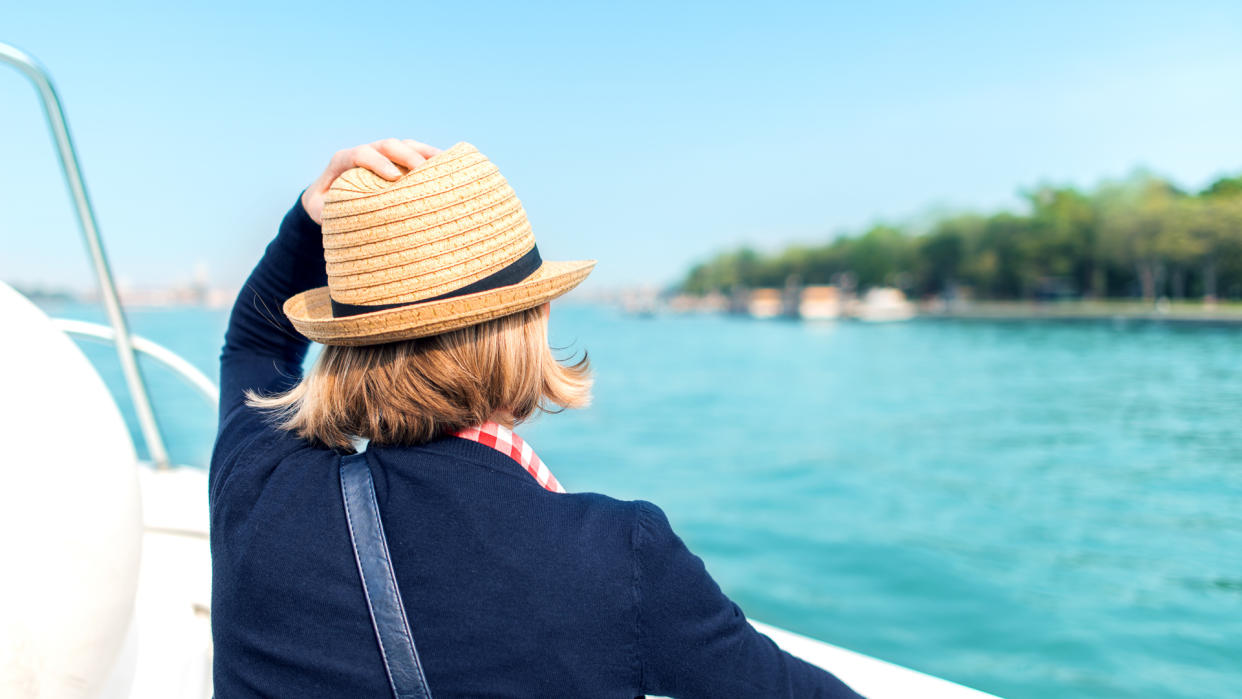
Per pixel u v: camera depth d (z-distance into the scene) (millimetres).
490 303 742
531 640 681
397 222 742
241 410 964
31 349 806
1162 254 69500
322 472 785
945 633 8508
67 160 1542
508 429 831
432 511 728
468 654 684
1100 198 78062
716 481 18969
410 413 765
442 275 748
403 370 769
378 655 690
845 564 11500
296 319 814
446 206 749
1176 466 18141
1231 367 36500
